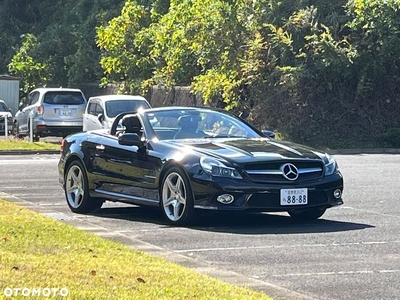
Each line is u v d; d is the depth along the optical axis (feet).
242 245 33.83
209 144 39.78
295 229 37.96
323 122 109.09
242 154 38.04
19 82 144.25
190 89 122.62
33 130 106.42
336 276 27.94
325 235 36.17
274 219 41.27
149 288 24.11
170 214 39.40
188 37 118.32
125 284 24.45
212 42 115.55
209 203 37.45
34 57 157.69
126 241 34.32
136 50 138.31
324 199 38.68
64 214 42.98
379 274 28.22
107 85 143.02
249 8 115.03
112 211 45.11
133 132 42.80
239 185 36.99
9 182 60.03
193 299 23.03
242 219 41.29
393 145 106.83
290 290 25.82
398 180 60.90
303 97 109.70
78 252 29.71
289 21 111.55
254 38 114.11
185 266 29.27
